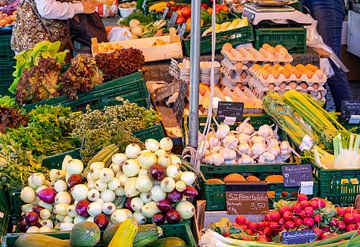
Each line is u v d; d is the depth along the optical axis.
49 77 4.47
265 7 5.37
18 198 3.00
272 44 5.29
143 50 5.33
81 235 2.41
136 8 7.91
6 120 3.95
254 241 2.73
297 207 2.84
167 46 5.39
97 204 2.66
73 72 4.40
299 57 5.23
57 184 2.78
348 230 2.81
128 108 3.85
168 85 4.71
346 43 8.81
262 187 3.11
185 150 3.06
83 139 3.36
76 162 2.81
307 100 3.81
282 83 4.46
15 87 4.99
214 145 3.51
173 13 6.23
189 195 2.68
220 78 4.97
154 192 2.65
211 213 3.12
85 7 5.68
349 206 3.20
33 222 2.70
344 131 3.57
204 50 5.31
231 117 3.80
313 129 3.69
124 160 2.77
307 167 3.19
